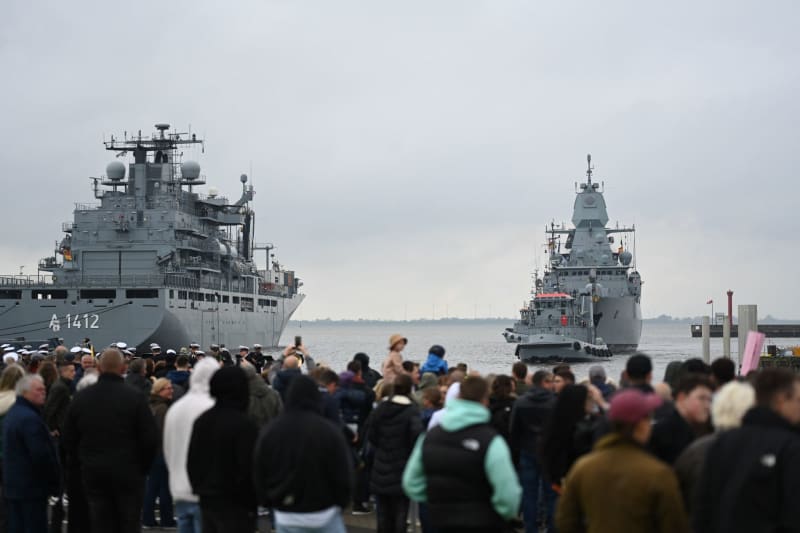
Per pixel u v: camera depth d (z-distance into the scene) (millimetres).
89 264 83750
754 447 8352
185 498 12906
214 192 94562
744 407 9328
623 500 8383
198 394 13211
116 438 13648
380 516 14617
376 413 14625
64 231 85062
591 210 114062
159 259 83062
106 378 13953
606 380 16984
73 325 76750
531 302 103312
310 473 10539
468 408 10570
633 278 113375
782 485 8180
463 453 10367
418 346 193000
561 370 17234
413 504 17078
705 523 8570
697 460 9453
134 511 13867
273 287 117125
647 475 8375
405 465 14359
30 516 14445
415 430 14281
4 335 77188
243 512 11781
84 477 13812
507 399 16359
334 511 10727
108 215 84062
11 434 14352
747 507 8273
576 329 99188
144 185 88438
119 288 77000
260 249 123938
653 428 10984
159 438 14094
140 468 13898
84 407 13750
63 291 77250
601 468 8578
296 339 22375
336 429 10836
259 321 108625
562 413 12406
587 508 8633
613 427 8750
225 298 95188
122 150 90938
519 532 17531
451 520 10430
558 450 12430
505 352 153875
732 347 165500
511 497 10211
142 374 19609
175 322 79125
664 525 8320
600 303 106062
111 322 76812
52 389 17000
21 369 16484
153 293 76938
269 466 10688
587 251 113375
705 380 10891
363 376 20500
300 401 10828
